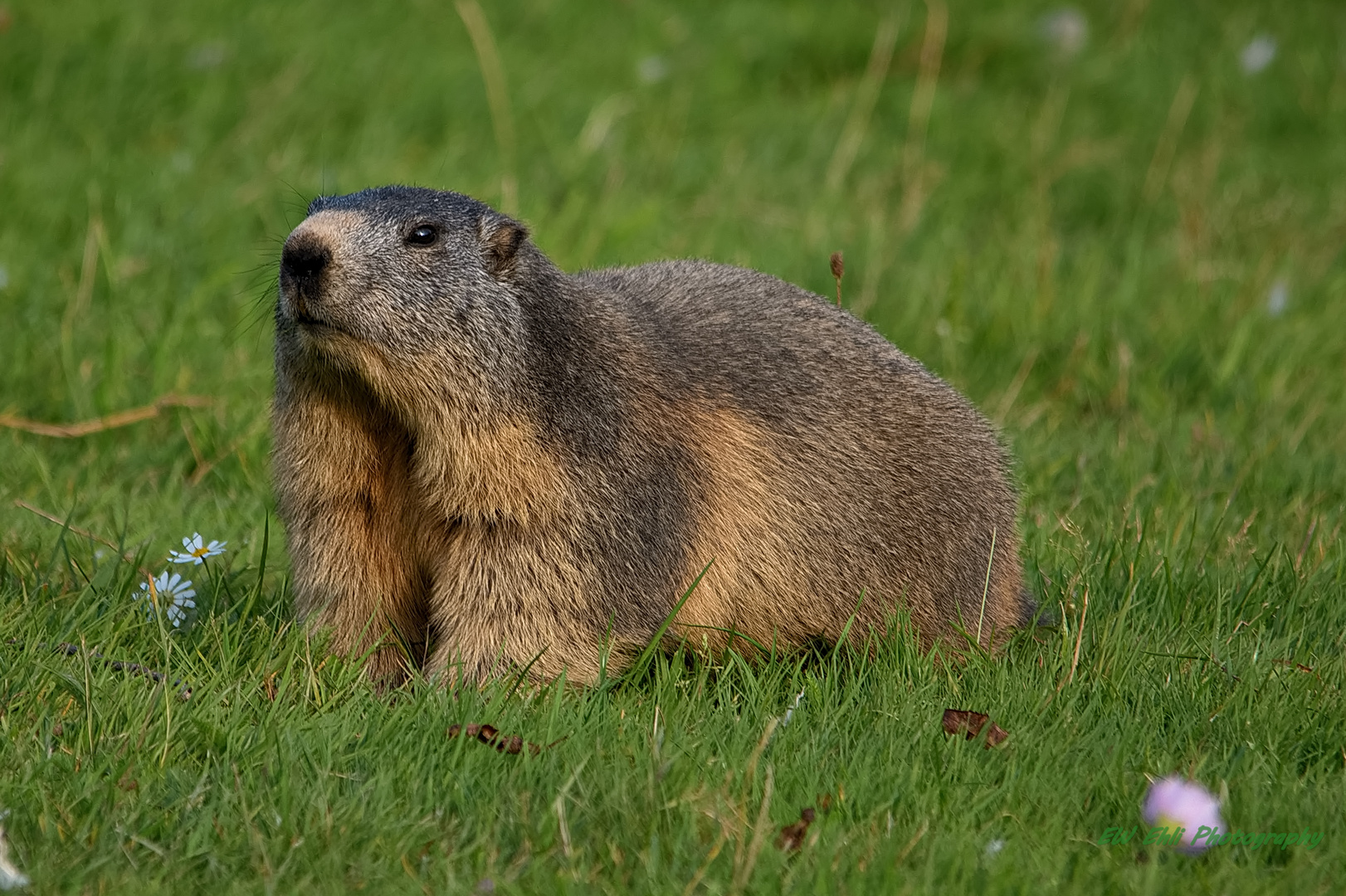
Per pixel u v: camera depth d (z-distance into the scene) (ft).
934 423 40.01
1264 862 27.91
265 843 26.71
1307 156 84.84
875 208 72.28
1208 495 47.65
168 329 54.03
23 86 75.72
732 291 39.91
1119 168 81.46
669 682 33.63
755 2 99.04
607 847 27.07
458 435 34.06
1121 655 35.17
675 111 83.10
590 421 34.96
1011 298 61.41
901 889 25.75
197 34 82.84
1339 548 42.65
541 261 35.86
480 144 76.64
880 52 90.68
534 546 34.47
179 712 30.53
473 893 25.54
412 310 33.68
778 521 37.19
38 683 31.58
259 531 43.14
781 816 28.55
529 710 32.45
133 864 25.99
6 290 56.49
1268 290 64.54
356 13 89.61
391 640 35.81
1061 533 44.39
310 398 34.58
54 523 41.37
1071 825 28.68
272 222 65.10
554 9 94.63
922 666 34.99
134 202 64.39
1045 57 93.50
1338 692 33.96
